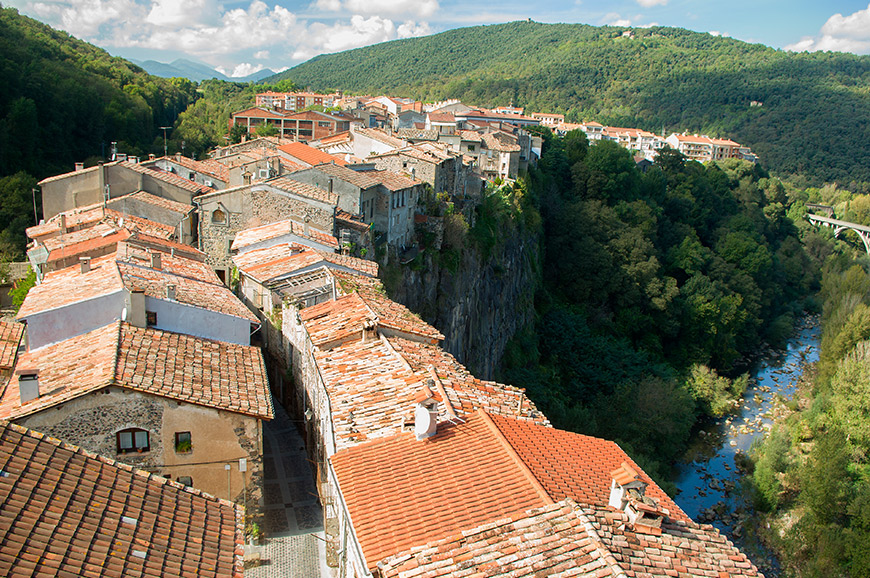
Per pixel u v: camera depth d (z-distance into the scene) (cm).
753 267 13375
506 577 1819
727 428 8869
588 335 10406
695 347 11212
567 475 2377
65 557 1728
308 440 3734
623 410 7981
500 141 11819
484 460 2358
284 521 3158
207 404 2920
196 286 4062
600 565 1853
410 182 7425
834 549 5516
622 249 11631
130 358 3039
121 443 2883
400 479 2312
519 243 10375
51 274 4253
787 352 12119
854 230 18562
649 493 2512
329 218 5719
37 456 2031
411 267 6981
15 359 3384
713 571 2022
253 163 7244
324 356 3416
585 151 14788
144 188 6581
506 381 8512
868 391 7262
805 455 7512
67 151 10125
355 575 2231
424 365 3206
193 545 2008
